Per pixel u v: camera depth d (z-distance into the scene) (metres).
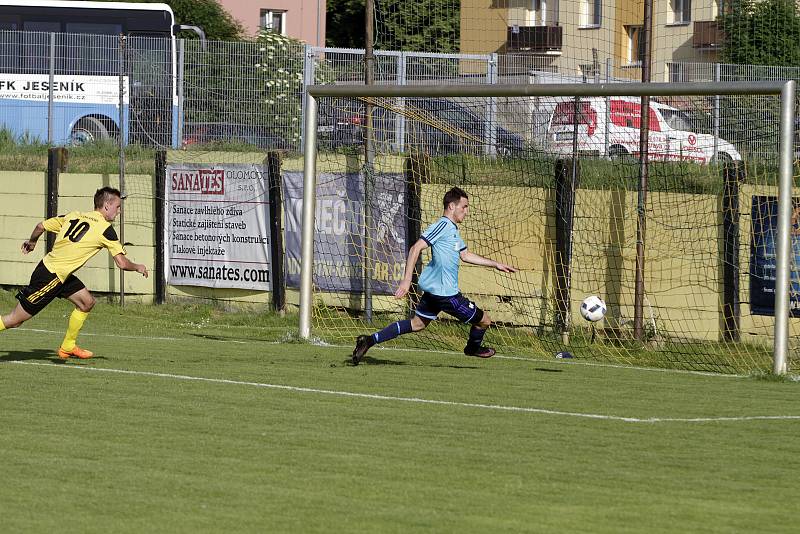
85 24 111.00
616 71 67.38
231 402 36.66
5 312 69.19
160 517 23.39
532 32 70.00
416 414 35.31
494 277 60.44
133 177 71.88
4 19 110.56
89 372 42.66
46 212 73.69
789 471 28.58
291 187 66.19
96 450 29.31
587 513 24.20
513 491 25.98
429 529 22.81
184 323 64.94
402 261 61.97
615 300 57.62
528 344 56.72
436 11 72.44
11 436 30.86
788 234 46.00
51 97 88.94
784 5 81.81
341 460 28.72
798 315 52.75
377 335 45.50
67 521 23.03
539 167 60.16
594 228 58.22
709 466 28.97
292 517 23.52
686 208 56.41
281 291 66.38
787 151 45.72
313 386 40.44
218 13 160.75
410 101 61.84
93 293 72.69
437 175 61.84
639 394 40.88
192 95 74.06
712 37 81.94
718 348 54.50
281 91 73.00
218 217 69.00
